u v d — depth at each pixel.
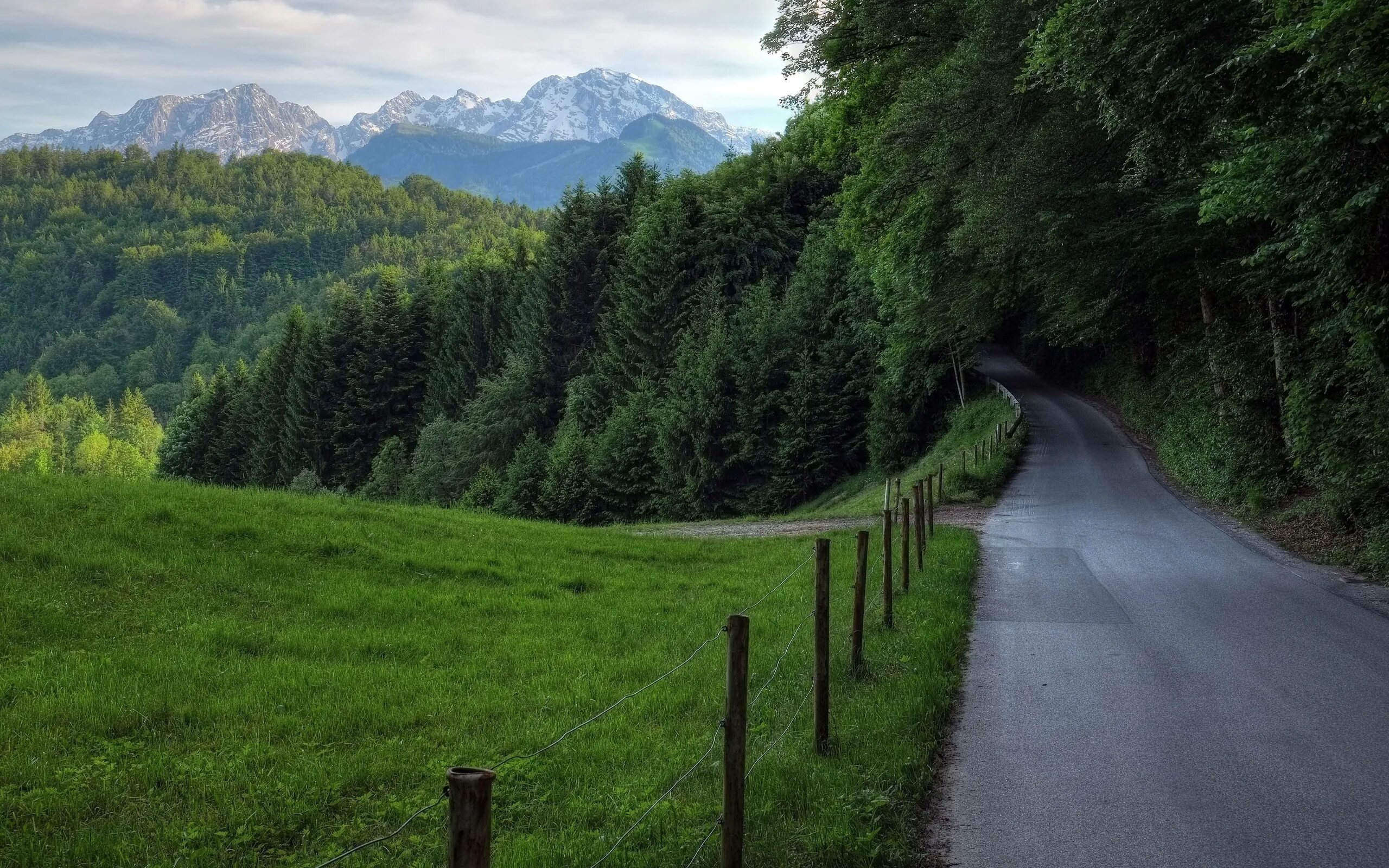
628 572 20.05
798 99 34.00
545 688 10.95
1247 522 24.56
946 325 37.88
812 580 17.83
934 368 56.59
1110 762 8.00
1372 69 12.45
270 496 23.81
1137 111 17.97
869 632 12.55
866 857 6.01
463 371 100.88
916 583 15.90
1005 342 90.12
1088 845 6.43
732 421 62.66
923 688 9.68
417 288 114.06
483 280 105.44
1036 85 23.41
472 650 13.12
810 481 60.75
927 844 6.50
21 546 15.69
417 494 79.38
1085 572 17.80
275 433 107.81
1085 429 50.34
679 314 75.88
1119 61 17.56
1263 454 26.02
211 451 114.06
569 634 14.01
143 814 7.43
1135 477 35.03
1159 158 19.31
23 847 6.68
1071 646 12.07
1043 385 69.94
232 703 10.26
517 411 83.06
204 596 15.12
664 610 16.09
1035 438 47.53
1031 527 24.62
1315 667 10.88
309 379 103.69
